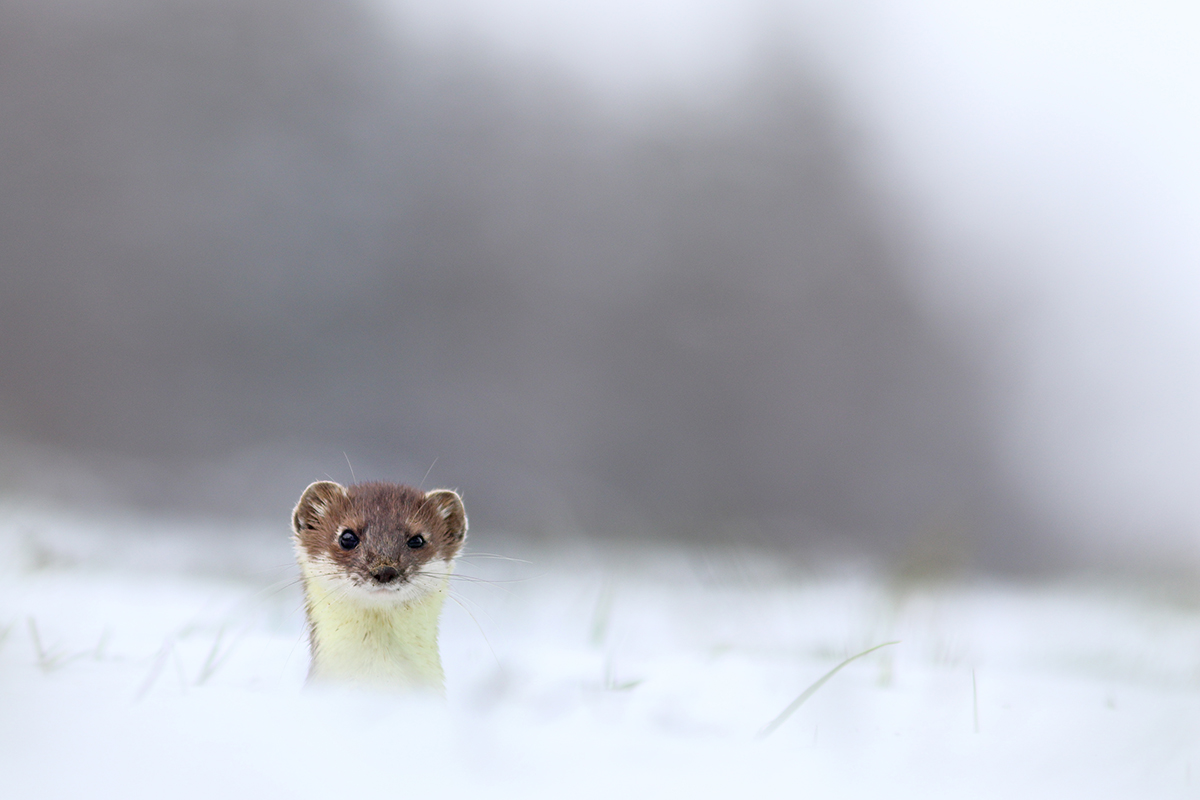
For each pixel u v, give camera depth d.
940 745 2.76
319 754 2.22
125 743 2.20
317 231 27.52
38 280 24.48
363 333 27.44
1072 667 5.49
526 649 5.39
